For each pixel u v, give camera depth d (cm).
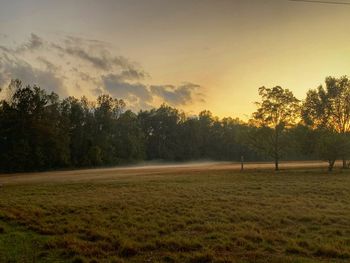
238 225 1387
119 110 10706
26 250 1073
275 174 4162
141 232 1277
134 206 1800
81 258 967
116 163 9894
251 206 1819
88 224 1412
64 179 3656
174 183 2973
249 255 1011
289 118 5191
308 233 1288
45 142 7812
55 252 1052
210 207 1769
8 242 1163
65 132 8500
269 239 1177
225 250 1072
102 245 1115
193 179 3397
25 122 7575
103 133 9894
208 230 1315
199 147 13688
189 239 1191
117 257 994
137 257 1015
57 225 1400
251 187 2662
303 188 2608
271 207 1788
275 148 5175
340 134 4759
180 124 13588
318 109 5562
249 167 6347
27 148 7406
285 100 5166
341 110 5494
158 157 12762
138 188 2597
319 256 1021
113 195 2212
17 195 2280
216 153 13762
